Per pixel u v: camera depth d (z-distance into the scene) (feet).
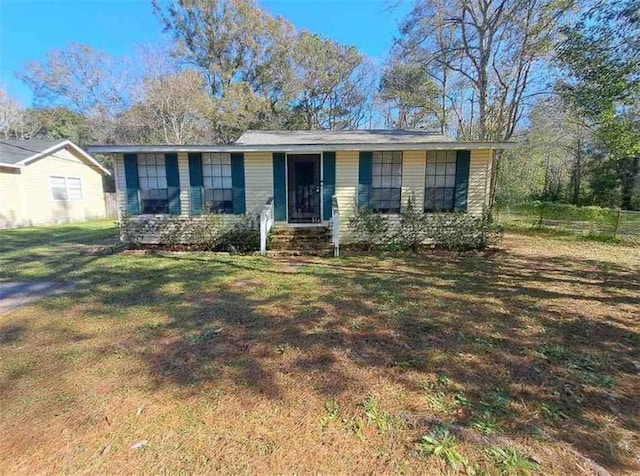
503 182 49.78
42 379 8.89
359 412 7.59
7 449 6.48
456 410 7.66
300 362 9.77
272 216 28.02
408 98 56.08
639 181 63.00
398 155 27.37
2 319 13.07
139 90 69.72
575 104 27.81
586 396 8.20
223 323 12.62
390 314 13.51
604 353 10.38
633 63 21.59
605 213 35.73
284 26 76.28
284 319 13.01
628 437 6.82
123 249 27.40
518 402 7.95
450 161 27.14
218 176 28.02
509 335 11.63
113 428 7.07
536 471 5.97
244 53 76.95
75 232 39.01
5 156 43.96
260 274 19.74
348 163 27.43
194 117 70.03
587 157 70.44
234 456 6.34
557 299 15.39
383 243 27.50
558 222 40.70
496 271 20.59
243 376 9.04
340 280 18.45
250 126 75.05
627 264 22.59
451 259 24.02
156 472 5.96
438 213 27.02
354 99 84.33
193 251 26.76
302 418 7.40
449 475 5.88
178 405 7.82
